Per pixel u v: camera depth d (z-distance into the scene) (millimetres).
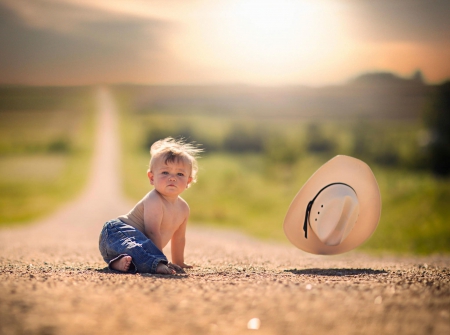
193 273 3836
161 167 4164
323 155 41031
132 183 33906
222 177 27453
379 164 36938
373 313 2445
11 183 34500
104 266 4398
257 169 38094
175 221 4238
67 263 4699
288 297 2754
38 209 22250
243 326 2260
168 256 6105
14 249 6629
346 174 4441
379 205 4598
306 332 2189
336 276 3697
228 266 4547
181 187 4172
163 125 63000
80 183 34531
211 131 60594
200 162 42219
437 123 35688
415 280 3406
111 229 4086
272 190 22891
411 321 2328
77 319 2279
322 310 2494
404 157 34344
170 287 3016
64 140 62094
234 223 16562
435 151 33031
